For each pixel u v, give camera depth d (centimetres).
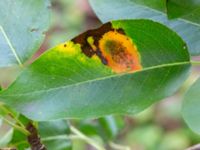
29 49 24
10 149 27
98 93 22
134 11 24
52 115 21
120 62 22
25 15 24
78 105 22
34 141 25
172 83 22
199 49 23
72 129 31
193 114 19
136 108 21
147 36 22
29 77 21
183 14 20
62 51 22
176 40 22
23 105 21
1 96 21
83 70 22
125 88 22
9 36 24
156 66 22
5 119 24
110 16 24
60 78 22
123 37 22
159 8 24
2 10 24
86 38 22
